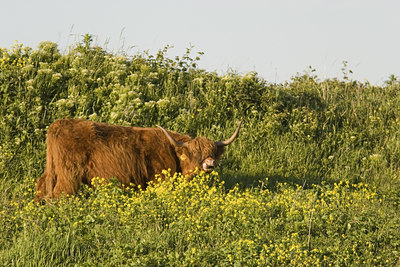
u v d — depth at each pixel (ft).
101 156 111.75
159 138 119.85
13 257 78.74
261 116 172.24
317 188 125.59
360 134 172.96
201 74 185.26
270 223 98.07
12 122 140.77
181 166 121.19
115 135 114.62
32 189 120.06
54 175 111.65
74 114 151.84
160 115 158.10
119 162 112.98
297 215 101.91
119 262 78.28
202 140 121.70
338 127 181.78
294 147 161.27
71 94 154.30
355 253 87.20
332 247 88.63
